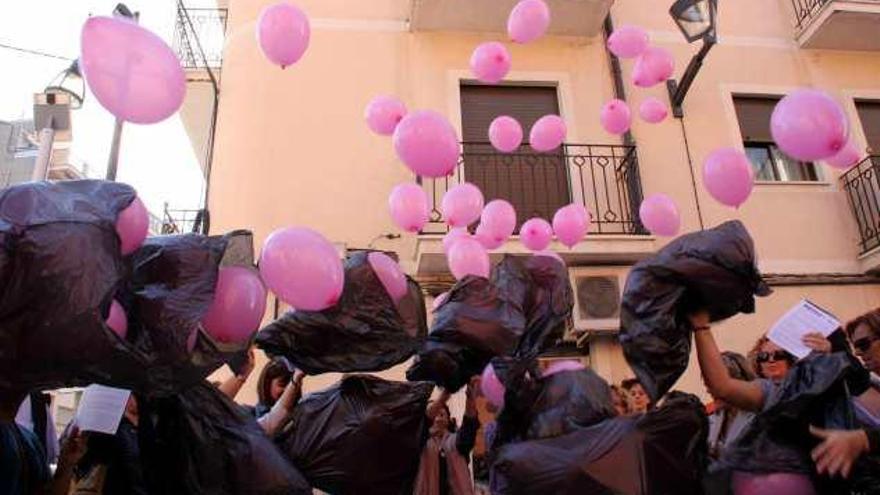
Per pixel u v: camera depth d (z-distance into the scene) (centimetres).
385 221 650
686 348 189
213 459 185
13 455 190
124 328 155
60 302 135
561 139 484
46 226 140
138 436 192
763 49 779
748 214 686
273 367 303
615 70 735
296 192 652
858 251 682
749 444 200
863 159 711
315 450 213
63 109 537
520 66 733
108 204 152
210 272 170
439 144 302
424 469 293
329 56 714
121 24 204
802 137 270
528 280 236
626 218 671
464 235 384
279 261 193
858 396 217
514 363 215
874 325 235
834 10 729
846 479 185
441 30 734
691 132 722
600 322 595
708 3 659
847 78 777
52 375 141
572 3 710
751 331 635
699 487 186
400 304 216
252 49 709
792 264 668
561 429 197
